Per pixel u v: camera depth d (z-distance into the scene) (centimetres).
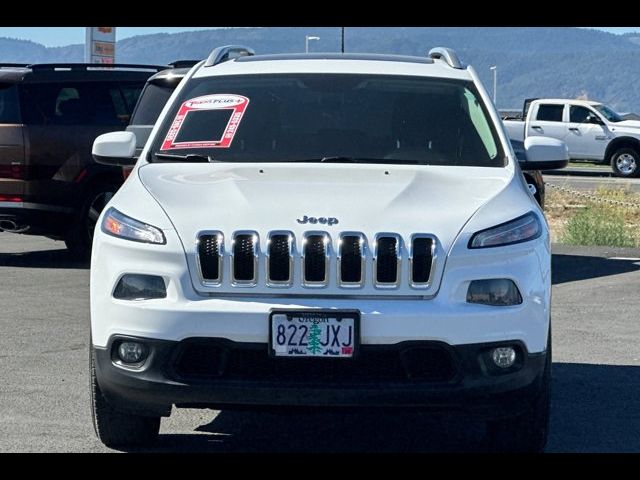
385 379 541
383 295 549
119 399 563
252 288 550
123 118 1416
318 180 606
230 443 628
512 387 551
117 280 564
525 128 3384
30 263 1409
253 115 686
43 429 646
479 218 571
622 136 3284
